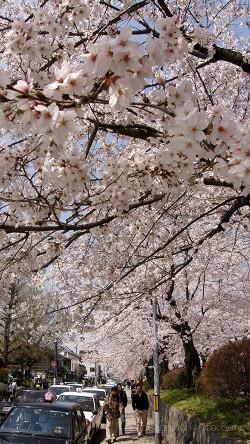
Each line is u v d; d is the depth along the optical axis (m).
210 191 6.96
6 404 17.22
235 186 2.64
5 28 4.95
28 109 2.17
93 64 2.17
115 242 6.89
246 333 14.05
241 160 2.48
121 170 4.15
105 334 14.17
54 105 2.14
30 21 3.91
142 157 4.16
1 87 2.19
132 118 5.25
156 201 4.86
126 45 2.15
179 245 7.84
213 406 9.51
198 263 10.08
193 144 2.45
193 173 3.81
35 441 7.27
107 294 7.42
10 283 6.34
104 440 14.39
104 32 5.09
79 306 7.60
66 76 2.24
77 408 8.95
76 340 10.65
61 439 7.40
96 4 5.01
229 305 13.63
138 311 13.37
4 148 3.96
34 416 8.01
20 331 29.52
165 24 2.85
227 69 6.87
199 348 15.76
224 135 2.62
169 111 2.95
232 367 9.30
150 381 25.98
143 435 14.55
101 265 7.30
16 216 4.24
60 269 8.09
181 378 16.22
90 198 4.49
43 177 3.91
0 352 33.06
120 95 2.35
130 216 6.09
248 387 9.24
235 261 10.94
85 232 4.86
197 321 13.95
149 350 20.03
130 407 29.78
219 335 14.23
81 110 2.33
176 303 13.26
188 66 5.59
